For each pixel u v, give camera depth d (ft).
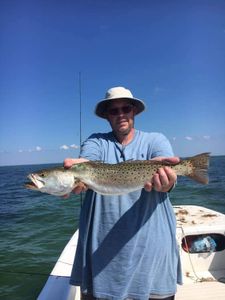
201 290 6.24
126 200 4.14
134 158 4.38
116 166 4.29
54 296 5.38
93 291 4.08
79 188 4.39
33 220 17.90
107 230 4.09
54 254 11.48
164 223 4.16
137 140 4.49
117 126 4.41
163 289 4.05
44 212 20.22
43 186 4.46
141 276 3.98
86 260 4.20
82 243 4.26
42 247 12.40
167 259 4.11
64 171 4.41
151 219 4.08
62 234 14.33
